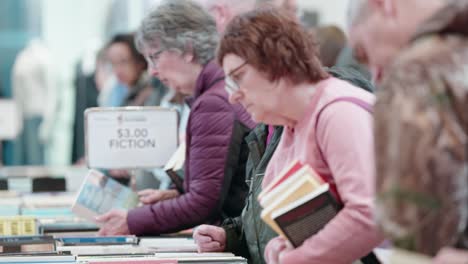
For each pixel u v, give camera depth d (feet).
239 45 9.34
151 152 15.31
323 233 8.64
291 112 9.42
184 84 13.79
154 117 15.30
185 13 13.62
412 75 6.50
